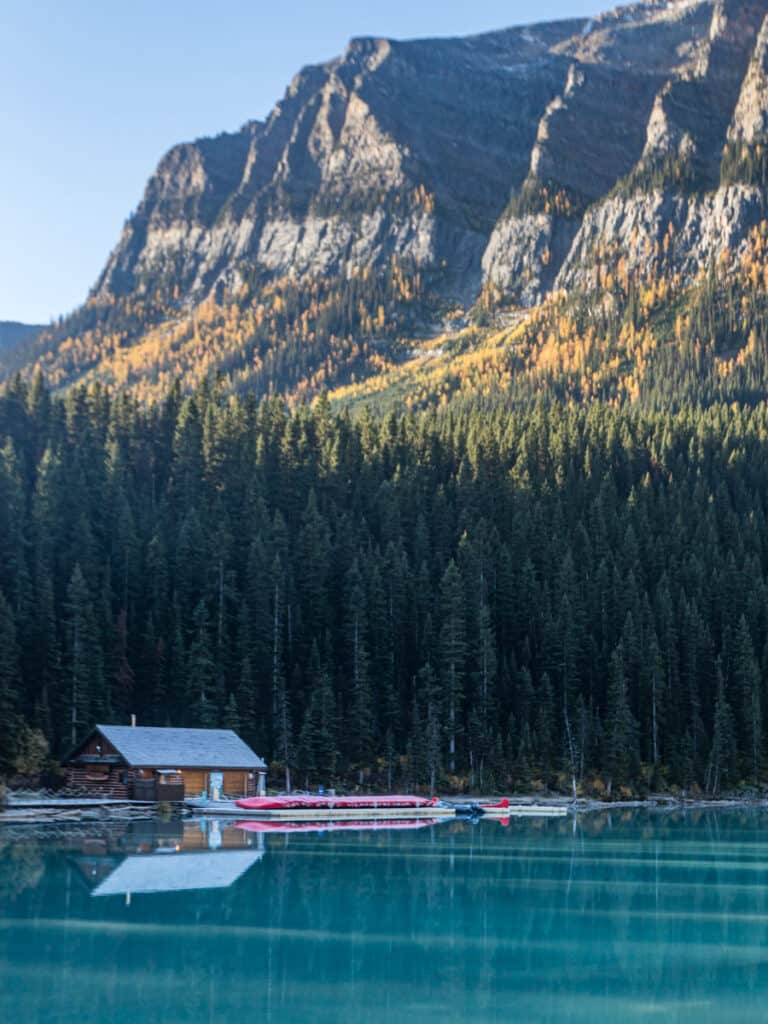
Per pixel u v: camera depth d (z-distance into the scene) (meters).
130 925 46.19
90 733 104.44
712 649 148.75
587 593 155.50
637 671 144.25
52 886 54.09
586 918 50.00
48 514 134.62
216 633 132.75
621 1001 37.03
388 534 160.50
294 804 100.69
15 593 124.00
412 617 144.25
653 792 133.38
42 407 171.50
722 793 135.38
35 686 118.50
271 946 43.38
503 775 127.88
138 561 137.75
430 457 197.75
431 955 42.59
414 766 123.75
